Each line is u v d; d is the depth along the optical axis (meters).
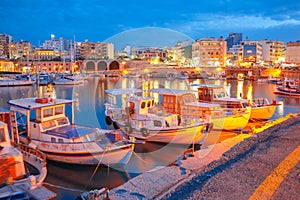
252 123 20.06
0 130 9.72
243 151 10.26
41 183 9.06
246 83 65.56
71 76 66.25
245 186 6.58
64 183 10.25
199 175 8.29
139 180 8.79
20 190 8.16
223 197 6.07
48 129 12.70
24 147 11.44
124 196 7.75
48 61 105.81
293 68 87.38
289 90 41.69
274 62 117.38
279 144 10.41
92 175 11.02
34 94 47.53
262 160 8.41
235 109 18.41
